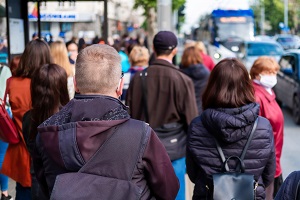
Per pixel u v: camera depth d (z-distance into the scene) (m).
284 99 15.60
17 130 5.11
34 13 18.75
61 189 2.63
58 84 4.32
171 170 2.90
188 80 5.45
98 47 2.90
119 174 2.70
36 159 2.97
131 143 2.73
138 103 5.50
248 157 3.69
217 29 33.44
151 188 2.85
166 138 5.40
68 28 28.08
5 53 10.98
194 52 8.22
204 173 3.75
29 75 5.20
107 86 2.84
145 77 5.45
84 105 2.80
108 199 2.64
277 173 5.06
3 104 5.14
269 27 88.06
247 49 24.50
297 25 81.06
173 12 24.48
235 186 3.49
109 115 2.78
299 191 2.67
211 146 3.73
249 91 3.75
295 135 12.70
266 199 4.17
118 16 53.69
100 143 2.71
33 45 5.21
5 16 10.98
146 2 24.64
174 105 5.41
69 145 2.69
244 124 3.64
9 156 5.07
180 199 5.55
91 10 33.53
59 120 2.83
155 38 5.48
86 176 2.67
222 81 3.76
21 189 5.14
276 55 24.02
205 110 3.77
